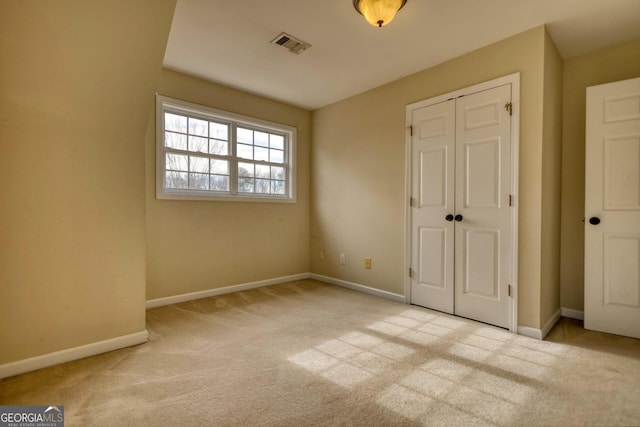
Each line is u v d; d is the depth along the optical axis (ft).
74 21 5.28
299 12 6.90
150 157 9.63
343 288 12.15
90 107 6.22
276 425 4.40
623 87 7.42
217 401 4.93
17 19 4.89
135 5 5.65
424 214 9.69
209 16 7.05
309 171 13.88
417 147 9.87
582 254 8.68
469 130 8.60
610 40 7.91
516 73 7.72
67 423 4.40
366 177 11.55
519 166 7.70
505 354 6.54
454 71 8.95
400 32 7.66
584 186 8.58
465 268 8.72
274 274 12.82
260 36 7.89
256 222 12.23
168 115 10.14
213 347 6.90
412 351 6.70
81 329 6.41
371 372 5.83
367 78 10.38
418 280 9.87
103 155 6.66
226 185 11.51
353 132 12.02
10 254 5.71
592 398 4.99
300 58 9.07
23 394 5.10
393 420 4.50
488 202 8.23
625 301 7.47
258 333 7.68
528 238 7.58
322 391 5.22
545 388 5.28
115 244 6.84
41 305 6.00
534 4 6.53
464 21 7.16
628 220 7.41
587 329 7.90
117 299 6.84
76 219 6.37
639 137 7.25
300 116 13.52
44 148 6.00
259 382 5.49
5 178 5.64
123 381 5.51
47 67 5.46
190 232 10.51
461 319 8.63
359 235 11.80
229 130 11.55
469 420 4.50
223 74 10.18
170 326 8.15
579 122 8.66
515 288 7.74
